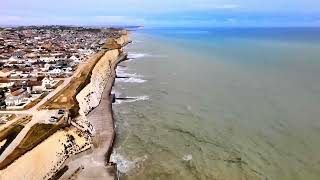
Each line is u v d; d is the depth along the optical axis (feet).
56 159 174.29
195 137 217.97
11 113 216.13
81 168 173.58
